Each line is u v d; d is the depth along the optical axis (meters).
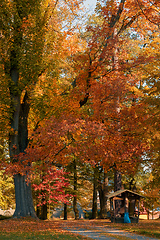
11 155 17.14
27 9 15.94
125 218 17.45
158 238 10.88
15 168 14.58
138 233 12.30
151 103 14.76
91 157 14.16
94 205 27.33
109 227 14.69
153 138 15.27
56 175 18.16
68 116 13.94
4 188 26.28
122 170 17.73
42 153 14.39
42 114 15.51
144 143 15.52
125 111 15.66
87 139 14.30
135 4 17.44
